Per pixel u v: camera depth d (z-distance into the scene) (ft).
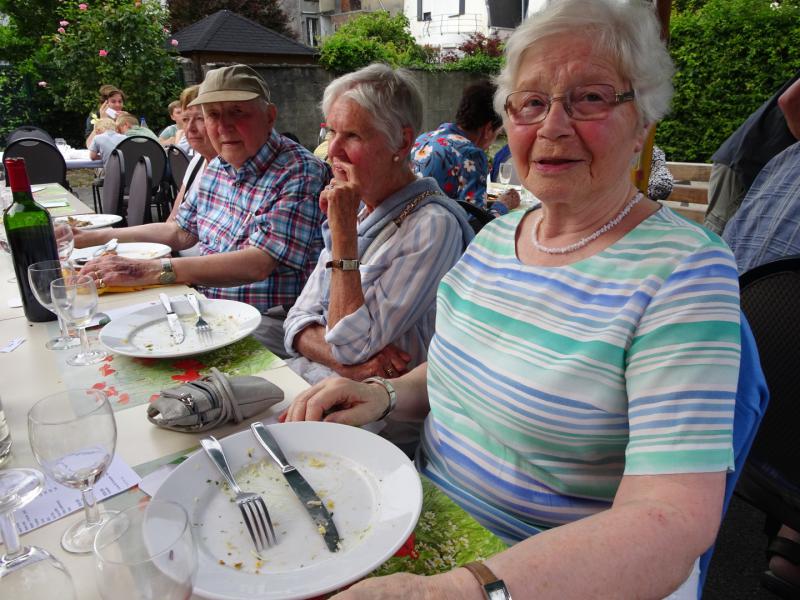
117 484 3.15
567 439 3.24
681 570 2.30
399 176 5.82
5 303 6.38
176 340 5.01
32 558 2.53
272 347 7.55
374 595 2.06
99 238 9.21
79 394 2.96
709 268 2.98
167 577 1.99
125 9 34.88
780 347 4.20
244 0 71.10
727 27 19.61
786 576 5.30
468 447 3.86
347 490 3.04
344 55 38.93
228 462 3.24
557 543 2.26
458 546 2.74
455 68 42.14
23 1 43.47
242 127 7.75
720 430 2.57
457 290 4.25
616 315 3.15
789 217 5.81
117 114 27.81
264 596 2.27
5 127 39.70
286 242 7.64
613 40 3.36
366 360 5.44
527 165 3.74
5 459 3.36
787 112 8.10
